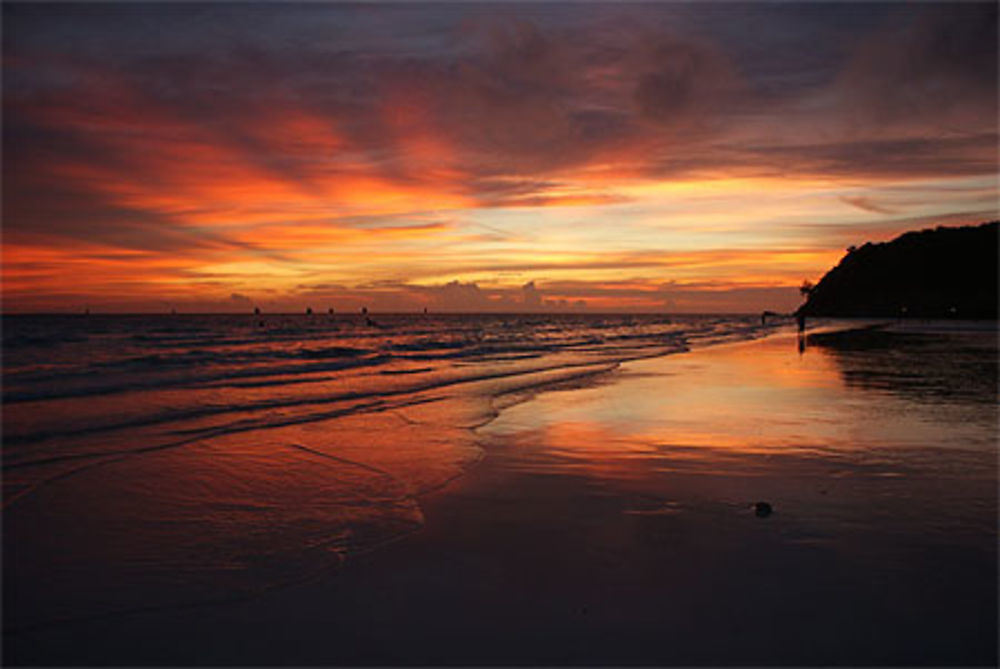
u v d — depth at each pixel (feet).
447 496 19.69
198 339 131.23
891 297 435.12
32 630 11.33
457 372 60.64
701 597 12.35
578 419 33.50
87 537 15.97
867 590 12.46
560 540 15.71
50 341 116.16
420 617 11.80
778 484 20.29
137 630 11.37
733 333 182.70
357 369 63.87
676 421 32.60
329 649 10.71
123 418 32.83
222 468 22.86
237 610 12.14
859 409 35.60
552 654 10.43
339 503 18.98
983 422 31.01
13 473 21.54
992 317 346.13
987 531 15.71
